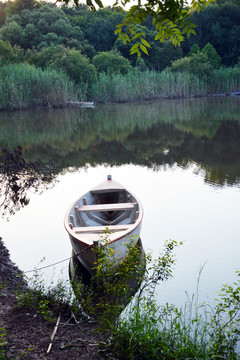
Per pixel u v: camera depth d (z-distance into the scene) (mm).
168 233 8086
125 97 52312
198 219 8891
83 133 25156
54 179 14062
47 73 45000
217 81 63625
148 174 14117
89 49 74188
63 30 74062
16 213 10133
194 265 6551
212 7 79812
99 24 82500
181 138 21469
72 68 55812
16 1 81625
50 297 5465
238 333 4051
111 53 66812
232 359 3752
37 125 29828
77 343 4273
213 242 7527
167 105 45000
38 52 62438
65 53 57969
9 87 41750
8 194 12102
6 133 25500
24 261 7105
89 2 2541
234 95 61656
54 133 25344
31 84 43844
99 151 19234
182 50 83562
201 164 15141
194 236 7863
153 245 7480
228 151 17312
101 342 4203
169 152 17984
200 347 3980
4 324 4617
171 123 28125
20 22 76312
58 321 4730
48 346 4168
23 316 4859
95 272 6141
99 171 15227
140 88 54031
